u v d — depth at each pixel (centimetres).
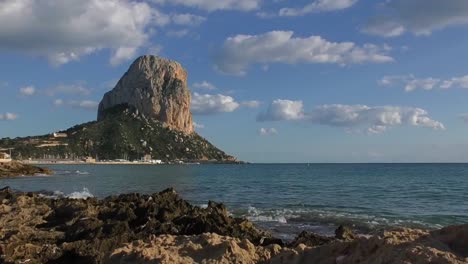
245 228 1789
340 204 3512
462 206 3438
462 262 618
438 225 2358
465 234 716
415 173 10856
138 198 2573
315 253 835
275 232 2072
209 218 1742
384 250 705
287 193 4731
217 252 954
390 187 5744
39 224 1911
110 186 5981
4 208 2206
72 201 2502
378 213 2891
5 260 1223
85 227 1658
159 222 1733
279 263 852
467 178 8169
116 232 1573
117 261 984
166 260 903
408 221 2491
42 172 9644
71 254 1245
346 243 812
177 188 5603
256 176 9456
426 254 648
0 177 8144
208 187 5800
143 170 13400
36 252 1281
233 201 3769
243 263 906
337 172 11912
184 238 1121
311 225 2292
